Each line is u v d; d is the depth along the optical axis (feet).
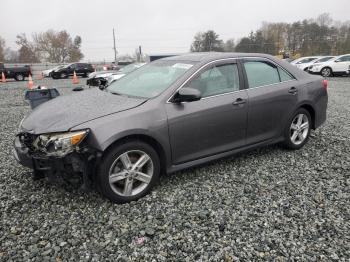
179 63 13.75
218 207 10.93
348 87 47.01
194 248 8.88
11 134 20.75
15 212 10.65
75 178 10.47
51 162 10.16
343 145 17.33
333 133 19.69
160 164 12.13
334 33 214.90
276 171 13.89
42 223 10.03
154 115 11.35
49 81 84.58
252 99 13.87
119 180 11.09
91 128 10.26
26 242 9.12
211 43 238.48
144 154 11.34
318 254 8.63
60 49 248.11
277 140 15.42
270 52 232.53
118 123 10.61
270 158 15.38
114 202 11.08
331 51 212.43
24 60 244.83
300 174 13.61
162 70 13.79
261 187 12.40
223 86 13.34
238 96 13.48
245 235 9.43
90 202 11.25
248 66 14.32
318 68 70.74
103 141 10.25
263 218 10.28
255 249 8.84
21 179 13.12
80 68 103.04
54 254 8.64
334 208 10.90
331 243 9.07
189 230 9.66
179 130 11.92
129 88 13.56
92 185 11.25
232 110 13.23
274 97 14.62
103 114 10.81
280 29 233.14
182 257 8.55
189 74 12.54
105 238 9.32
